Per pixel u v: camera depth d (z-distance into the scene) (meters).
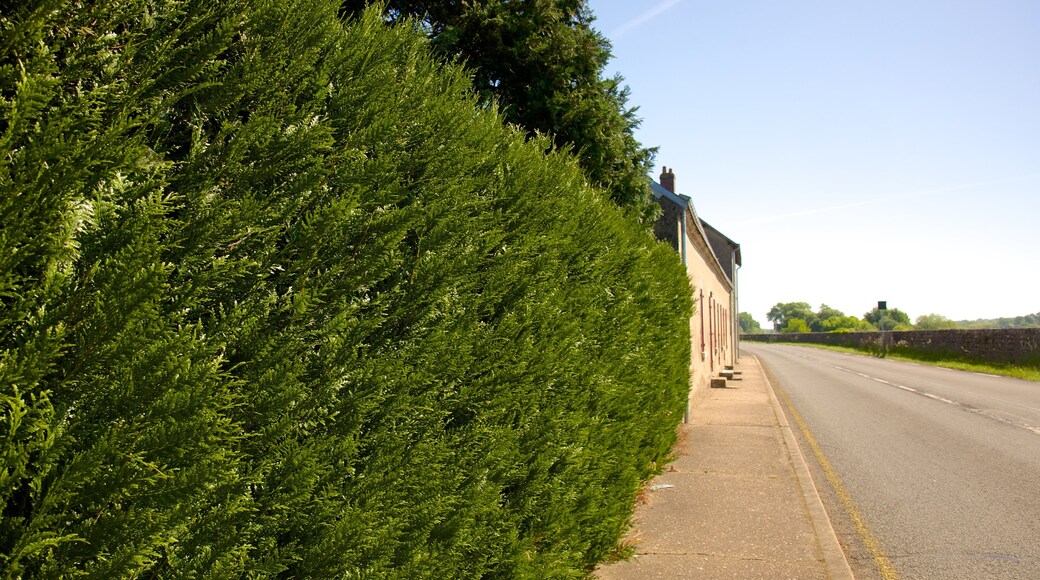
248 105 2.04
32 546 1.25
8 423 1.31
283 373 1.84
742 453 9.04
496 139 3.57
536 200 3.78
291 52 2.18
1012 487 7.74
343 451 2.06
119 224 1.55
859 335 55.19
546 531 3.73
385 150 2.53
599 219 4.95
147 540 1.45
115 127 1.45
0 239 1.27
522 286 3.46
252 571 1.78
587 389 4.36
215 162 1.84
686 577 4.68
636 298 6.33
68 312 1.38
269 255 1.95
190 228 1.71
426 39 3.21
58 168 1.37
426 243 2.66
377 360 2.28
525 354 3.37
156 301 1.48
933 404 15.80
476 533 2.88
